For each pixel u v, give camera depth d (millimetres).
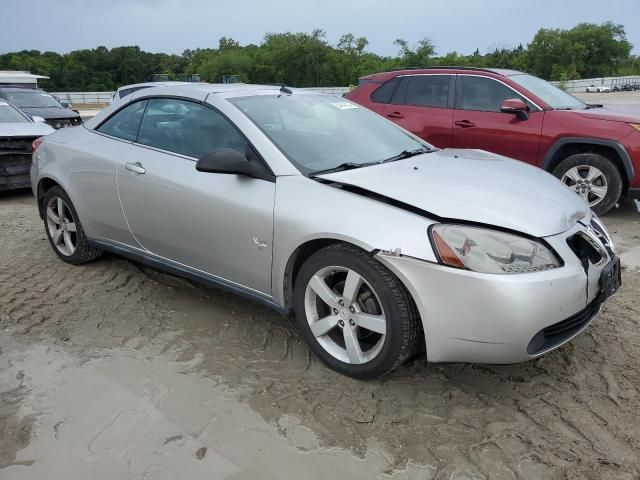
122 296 4012
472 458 2396
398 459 2393
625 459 2381
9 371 3070
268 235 3076
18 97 15953
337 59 75250
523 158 6539
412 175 3117
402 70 7617
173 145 3684
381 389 2883
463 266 2527
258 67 76500
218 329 3529
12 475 2316
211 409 2723
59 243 4695
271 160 3172
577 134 6133
